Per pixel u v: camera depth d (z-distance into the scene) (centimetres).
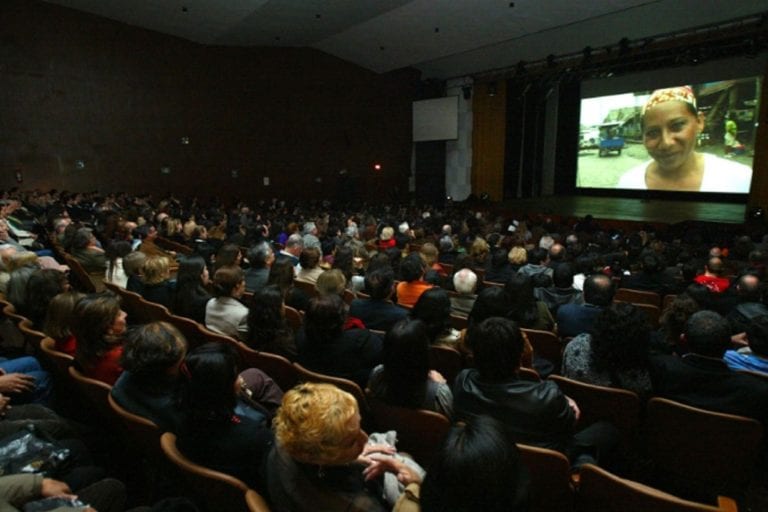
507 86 1678
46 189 1329
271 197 1703
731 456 213
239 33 1456
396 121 1836
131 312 438
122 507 186
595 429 220
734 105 1380
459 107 1803
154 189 1509
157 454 198
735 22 1086
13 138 1273
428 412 201
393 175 1864
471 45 1363
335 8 1239
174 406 182
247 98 1631
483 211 1556
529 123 1831
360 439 142
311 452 136
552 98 1845
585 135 1719
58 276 317
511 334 195
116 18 1384
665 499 143
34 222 897
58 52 1317
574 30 1241
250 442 164
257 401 240
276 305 289
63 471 190
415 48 1477
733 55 1152
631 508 152
